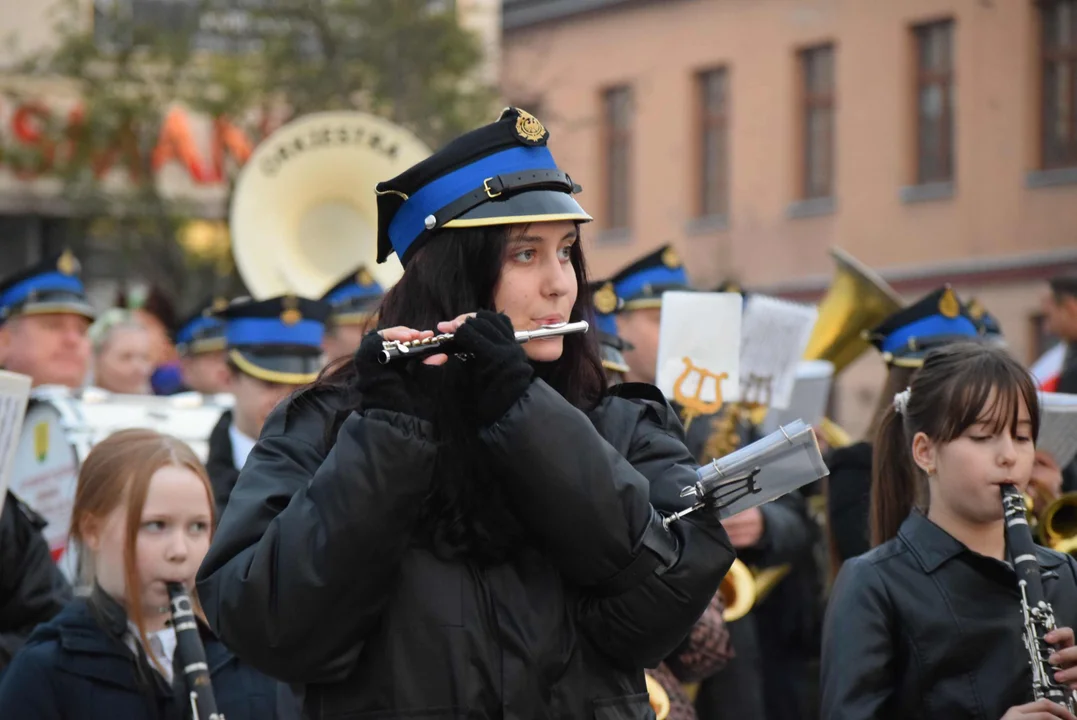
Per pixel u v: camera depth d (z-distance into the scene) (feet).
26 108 89.40
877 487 17.31
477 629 11.07
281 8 80.89
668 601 11.18
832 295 29.22
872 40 94.48
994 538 15.71
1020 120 88.28
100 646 15.61
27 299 28.50
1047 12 87.92
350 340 28.71
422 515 11.18
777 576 23.86
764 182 99.91
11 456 16.62
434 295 11.50
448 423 11.16
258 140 84.58
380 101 79.61
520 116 11.64
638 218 106.52
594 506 10.92
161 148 89.56
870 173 94.68
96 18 88.22
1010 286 88.58
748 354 22.17
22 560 19.54
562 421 10.93
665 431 12.14
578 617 11.35
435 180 11.58
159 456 16.01
